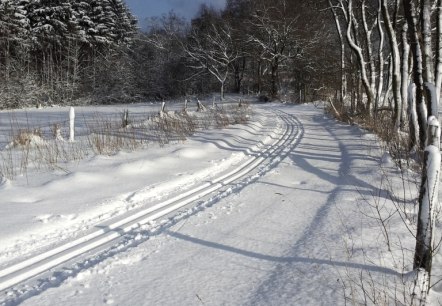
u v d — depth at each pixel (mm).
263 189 7250
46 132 15781
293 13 44906
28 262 4273
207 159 10016
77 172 7645
